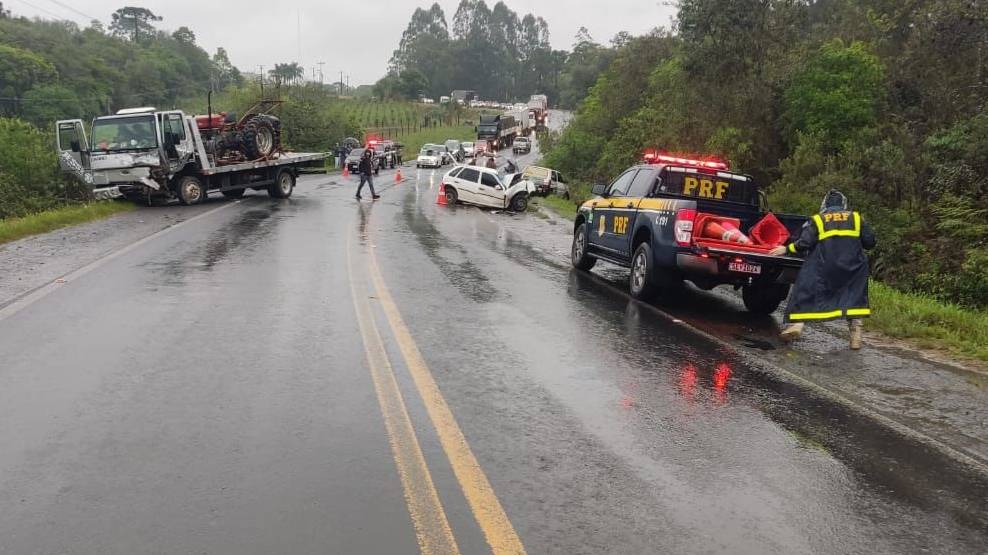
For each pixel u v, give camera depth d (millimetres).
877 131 20203
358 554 3283
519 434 4797
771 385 6211
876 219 15328
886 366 6953
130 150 20859
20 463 4160
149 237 14422
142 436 4574
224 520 3555
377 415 5047
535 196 34719
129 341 6828
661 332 8078
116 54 141375
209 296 8977
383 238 15453
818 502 3992
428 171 52625
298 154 27047
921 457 4723
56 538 3375
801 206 18188
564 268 12836
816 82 22391
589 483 4105
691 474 4289
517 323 8102
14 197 24578
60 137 20906
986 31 20203
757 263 8969
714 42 26094
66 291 9102
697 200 10359
